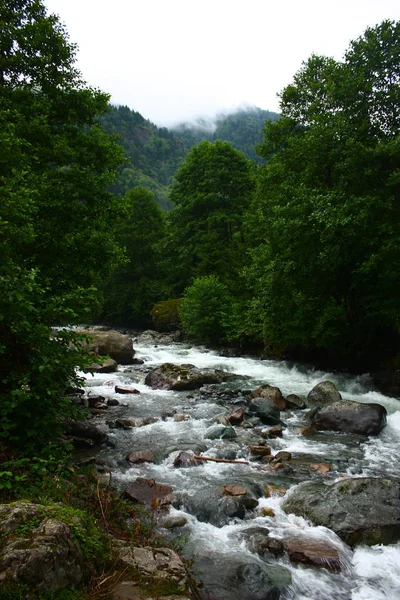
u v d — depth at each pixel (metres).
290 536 5.10
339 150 15.04
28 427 5.42
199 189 37.09
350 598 4.13
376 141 15.37
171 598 3.26
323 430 10.06
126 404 12.02
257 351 24.50
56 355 5.40
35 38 12.39
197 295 28.12
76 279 11.18
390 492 5.76
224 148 37.06
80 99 13.37
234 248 31.86
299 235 14.68
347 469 7.40
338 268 14.88
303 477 7.02
